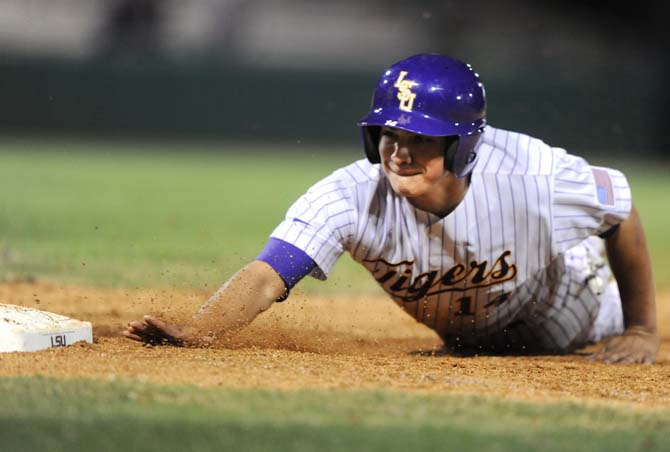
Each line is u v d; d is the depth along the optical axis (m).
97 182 62.66
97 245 35.03
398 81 14.69
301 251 15.23
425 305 16.77
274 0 130.00
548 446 9.56
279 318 20.56
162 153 86.75
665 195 68.00
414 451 9.22
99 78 92.06
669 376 15.70
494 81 90.75
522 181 15.63
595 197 16.22
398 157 14.52
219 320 15.12
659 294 31.06
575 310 18.73
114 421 9.82
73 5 125.56
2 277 26.16
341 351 17.20
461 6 119.25
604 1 120.50
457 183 15.07
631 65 117.44
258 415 10.16
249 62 105.50
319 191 15.55
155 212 48.50
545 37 122.25
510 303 17.12
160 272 28.78
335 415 10.29
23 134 91.69
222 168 76.50
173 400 10.67
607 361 17.50
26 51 116.19
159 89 92.94
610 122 92.88
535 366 16.06
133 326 14.91
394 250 15.65
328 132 94.19
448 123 14.48
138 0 103.94
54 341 14.52
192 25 121.25
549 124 91.75
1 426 9.64
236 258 32.81
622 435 10.13
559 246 16.22
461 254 15.66
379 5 132.12
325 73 93.44
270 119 94.12
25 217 43.06
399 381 12.64
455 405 11.10
